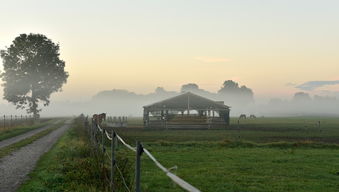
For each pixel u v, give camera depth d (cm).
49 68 8319
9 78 8075
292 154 2341
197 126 6231
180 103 6600
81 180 1171
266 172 1633
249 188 1295
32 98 8275
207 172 1612
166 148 2680
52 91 8594
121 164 1215
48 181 1210
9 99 8138
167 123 6281
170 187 1281
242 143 2897
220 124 6712
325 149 2706
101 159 1421
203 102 6612
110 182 1031
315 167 1803
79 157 1814
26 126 5509
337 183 1398
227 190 1257
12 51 8162
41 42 8338
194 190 345
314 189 1288
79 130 3869
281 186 1335
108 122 6769
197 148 2697
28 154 2088
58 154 1869
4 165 1658
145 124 6550
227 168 1741
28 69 8125
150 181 1383
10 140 3159
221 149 2648
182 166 1800
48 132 4334
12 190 1123
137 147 622
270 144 2884
